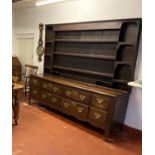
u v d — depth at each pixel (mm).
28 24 5324
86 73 3717
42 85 3920
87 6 3664
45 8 4648
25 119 3406
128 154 2510
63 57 4207
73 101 3295
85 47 3756
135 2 2959
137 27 2875
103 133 3076
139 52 2971
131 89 3105
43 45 4789
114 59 3189
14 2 4492
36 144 2559
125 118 3244
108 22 3254
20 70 5770
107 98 2783
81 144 2672
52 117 3602
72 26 3871
